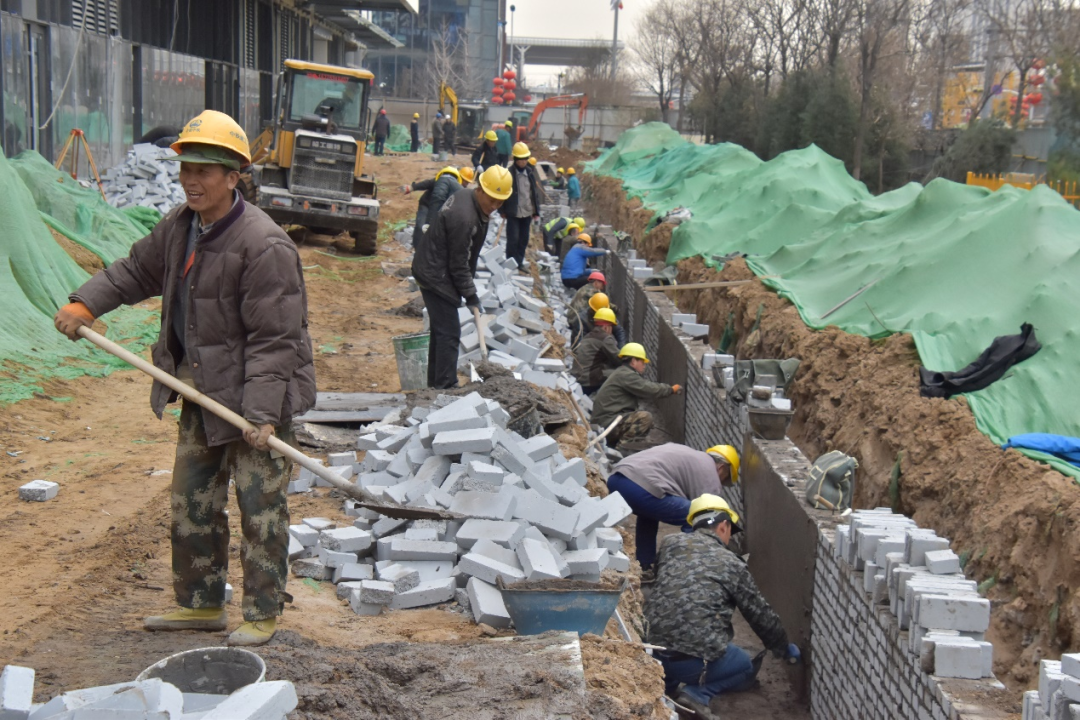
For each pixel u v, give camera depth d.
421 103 65.00
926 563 5.59
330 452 7.09
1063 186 27.70
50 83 17.05
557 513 5.46
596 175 34.88
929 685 4.96
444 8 79.62
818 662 6.87
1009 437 7.78
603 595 4.27
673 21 54.34
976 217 11.62
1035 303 9.24
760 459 8.75
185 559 3.92
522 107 62.03
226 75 28.62
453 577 5.01
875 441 8.99
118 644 3.86
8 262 9.53
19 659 3.68
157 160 17.89
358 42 52.06
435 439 5.88
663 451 8.16
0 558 4.95
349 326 12.17
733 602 6.53
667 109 60.78
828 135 32.88
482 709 3.26
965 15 44.00
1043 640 6.10
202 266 3.51
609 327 12.75
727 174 22.09
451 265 7.82
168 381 3.55
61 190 12.79
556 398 9.14
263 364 3.51
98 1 19.28
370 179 17.64
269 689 2.62
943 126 42.28
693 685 6.36
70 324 3.56
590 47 83.94
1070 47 30.81
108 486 6.25
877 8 31.06
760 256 15.55
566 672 3.52
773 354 11.87
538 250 21.09
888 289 11.10
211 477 3.83
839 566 6.48
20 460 6.73
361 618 4.70
